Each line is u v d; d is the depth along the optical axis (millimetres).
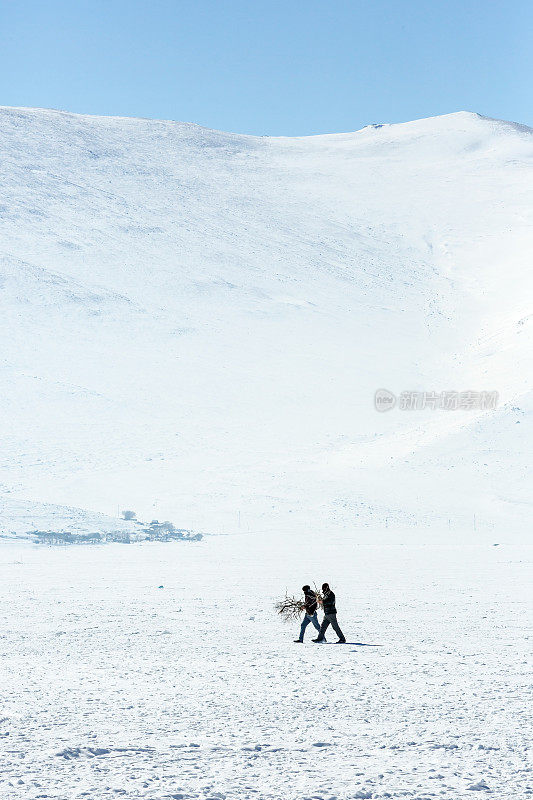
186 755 6867
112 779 6000
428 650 14273
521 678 11266
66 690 10156
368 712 8891
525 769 6500
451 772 6395
